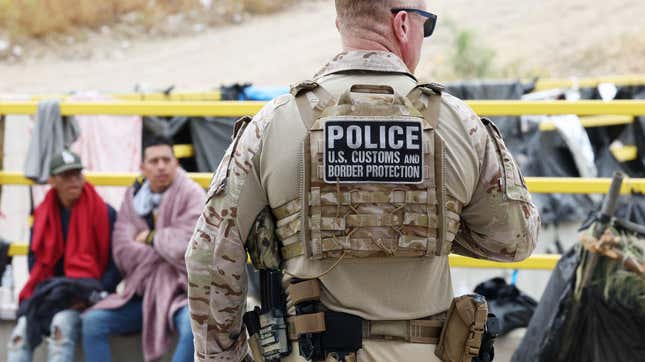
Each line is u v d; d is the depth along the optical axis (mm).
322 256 3521
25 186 8156
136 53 28922
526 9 28781
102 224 6781
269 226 3658
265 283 3703
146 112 6891
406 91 3621
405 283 3572
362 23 3695
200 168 8289
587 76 24188
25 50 28469
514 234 3709
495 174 3650
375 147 3510
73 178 6730
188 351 6328
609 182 6398
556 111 6398
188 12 31547
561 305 5676
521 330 6301
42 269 6770
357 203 3502
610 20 27125
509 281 8328
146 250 6578
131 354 6637
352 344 3535
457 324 3572
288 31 30578
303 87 3605
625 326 5578
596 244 5504
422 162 3518
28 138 8266
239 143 3656
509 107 6453
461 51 23828
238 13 31922
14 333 6520
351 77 3643
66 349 6461
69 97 8719
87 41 29312
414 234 3512
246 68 27250
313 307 3562
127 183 6965
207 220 3662
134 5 31172
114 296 6578
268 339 3670
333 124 3525
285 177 3557
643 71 23953
